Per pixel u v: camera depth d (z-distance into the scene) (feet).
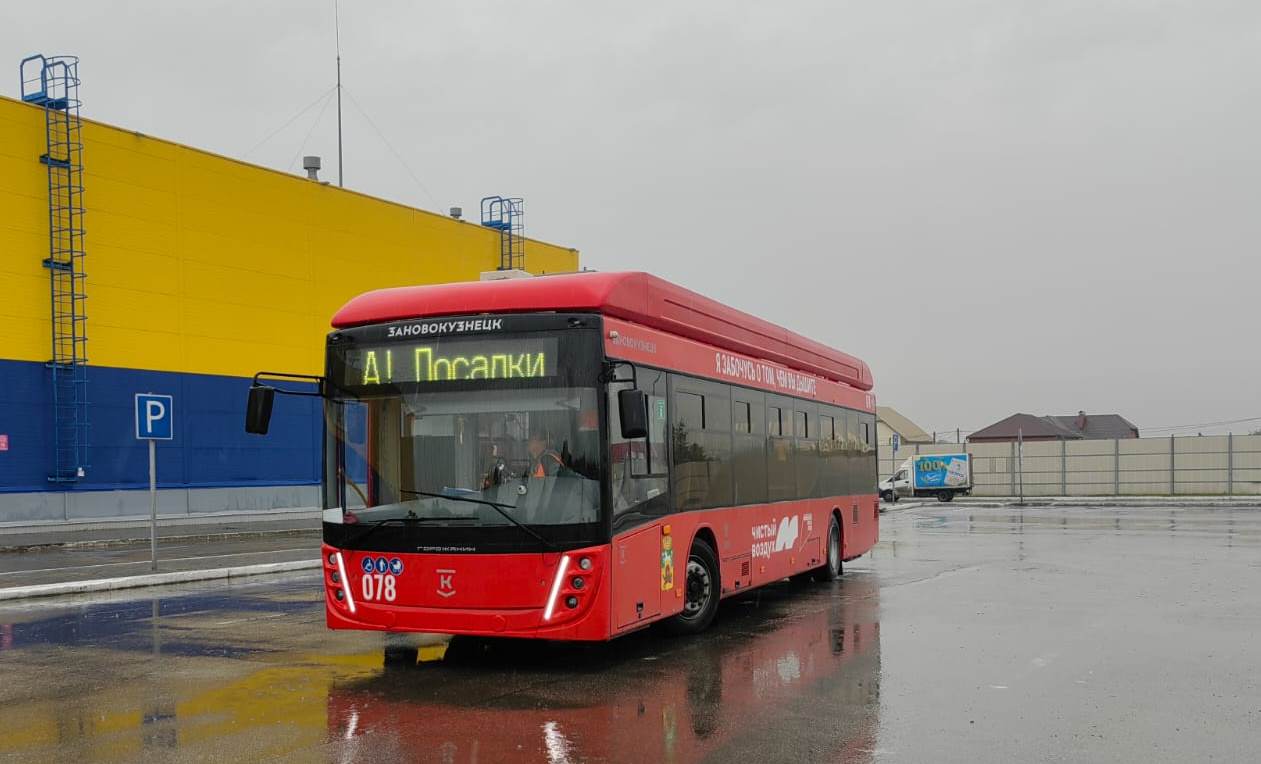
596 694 27.48
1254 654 32.86
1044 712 25.32
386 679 29.45
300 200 114.32
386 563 30.42
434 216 131.75
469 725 24.22
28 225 89.66
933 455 191.83
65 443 90.94
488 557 29.40
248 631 38.29
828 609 44.01
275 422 111.04
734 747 22.30
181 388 101.50
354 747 22.29
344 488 31.24
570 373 29.81
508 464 29.81
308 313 114.73
